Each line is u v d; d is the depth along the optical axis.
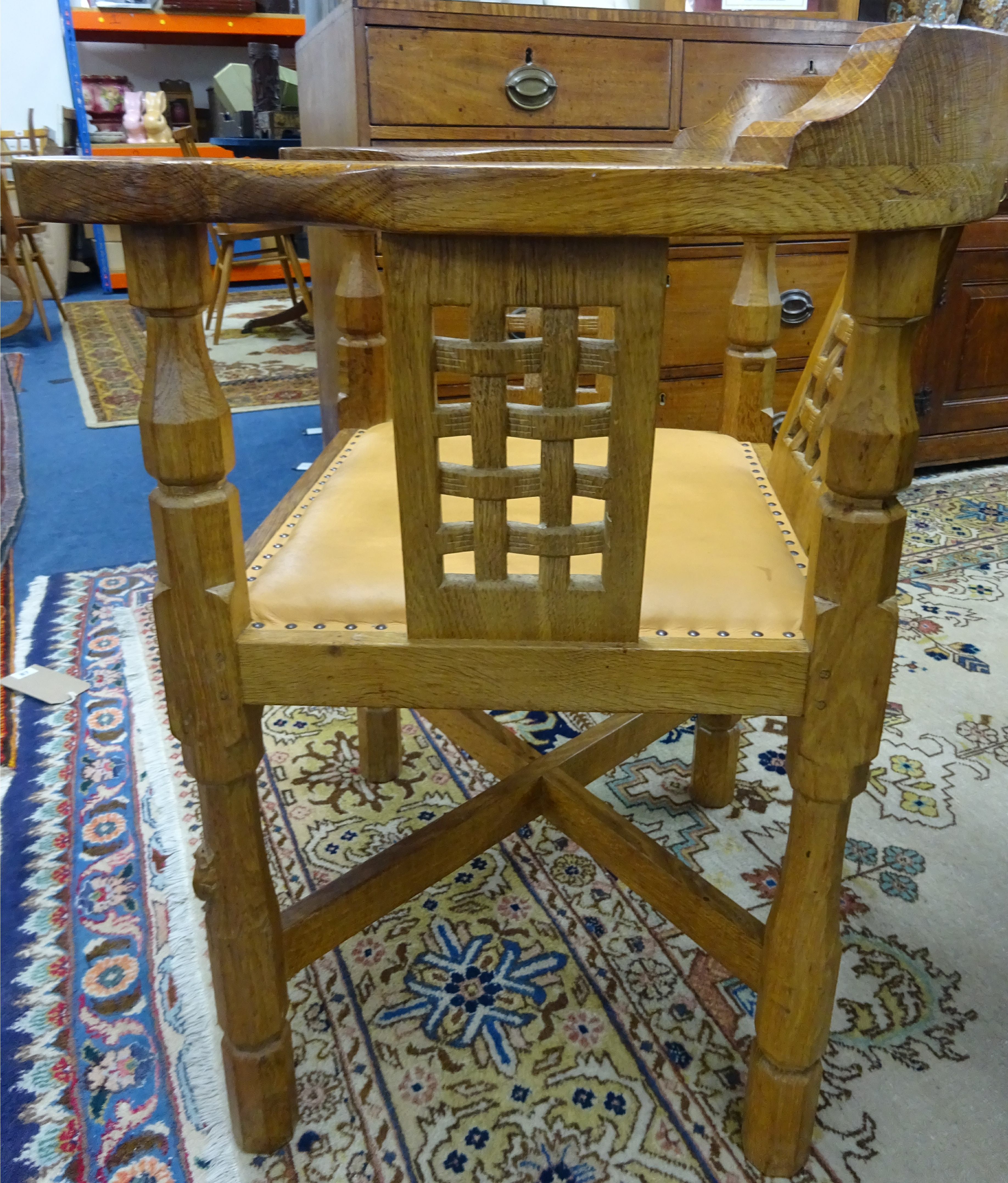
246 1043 0.83
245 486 2.56
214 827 0.76
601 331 1.23
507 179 0.56
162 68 5.80
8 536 2.21
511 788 1.09
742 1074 0.95
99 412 3.22
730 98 1.13
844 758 0.71
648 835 1.26
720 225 0.56
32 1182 0.84
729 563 0.79
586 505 0.89
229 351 4.16
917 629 1.80
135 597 1.93
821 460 0.84
